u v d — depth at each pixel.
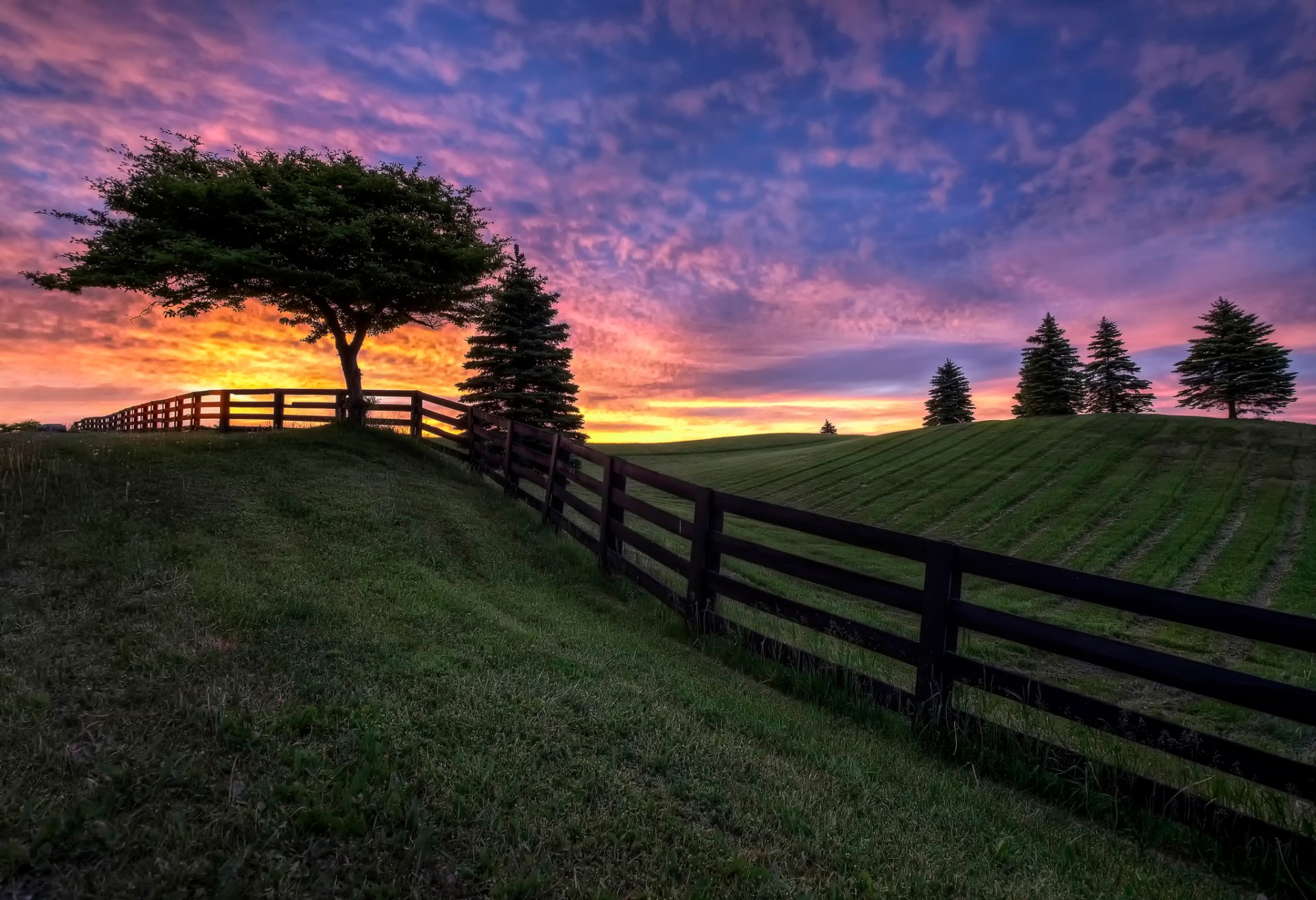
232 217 13.13
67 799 2.38
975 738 4.16
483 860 2.34
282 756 2.82
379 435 14.84
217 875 2.11
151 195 12.90
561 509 10.05
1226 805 3.38
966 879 2.60
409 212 15.23
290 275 13.36
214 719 3.03
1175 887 2.77
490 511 10.33
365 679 3.76
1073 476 31.16
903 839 2.85
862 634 4.86
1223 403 54.62
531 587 7.36
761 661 5.61
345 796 2.54
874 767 3.68
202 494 7.64
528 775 2.95
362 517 8.12
